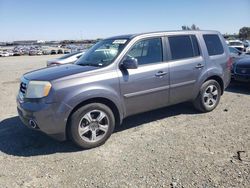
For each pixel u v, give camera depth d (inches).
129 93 188.7
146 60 199.2
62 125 166.1
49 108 162.1
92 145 176.6
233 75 348.8
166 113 245.8
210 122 219.6
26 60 1411.2
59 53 2571.4
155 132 201.8
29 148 181.2
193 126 211.6
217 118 229.3
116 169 149.1
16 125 228.2
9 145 186.9
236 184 129.8
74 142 172.4
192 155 161.6
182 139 186.7
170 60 210.5
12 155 171.0
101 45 216.4
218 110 252.8
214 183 131.3
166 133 199.0
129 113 194.5
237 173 139.3
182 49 220.2
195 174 140.2
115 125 194.4
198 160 155.0
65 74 171.9
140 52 197.2
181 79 215.9
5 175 146.6
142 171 145.6
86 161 160.1
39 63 1101.1
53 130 165.8
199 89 232.1
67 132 173.2
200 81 229.6
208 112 246.1
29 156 169.2
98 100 179.5
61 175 145.1
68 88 165.2
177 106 265.4
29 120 169.5
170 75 208.1
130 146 178.7
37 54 2500.0
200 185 130.3
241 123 214.7
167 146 175.9
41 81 166.7
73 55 471.5
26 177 144.1
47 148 180.1
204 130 202.2
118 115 188.9
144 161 156.8
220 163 150.5
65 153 171.8
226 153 162.6
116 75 181.9
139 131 205.0
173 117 234.8
